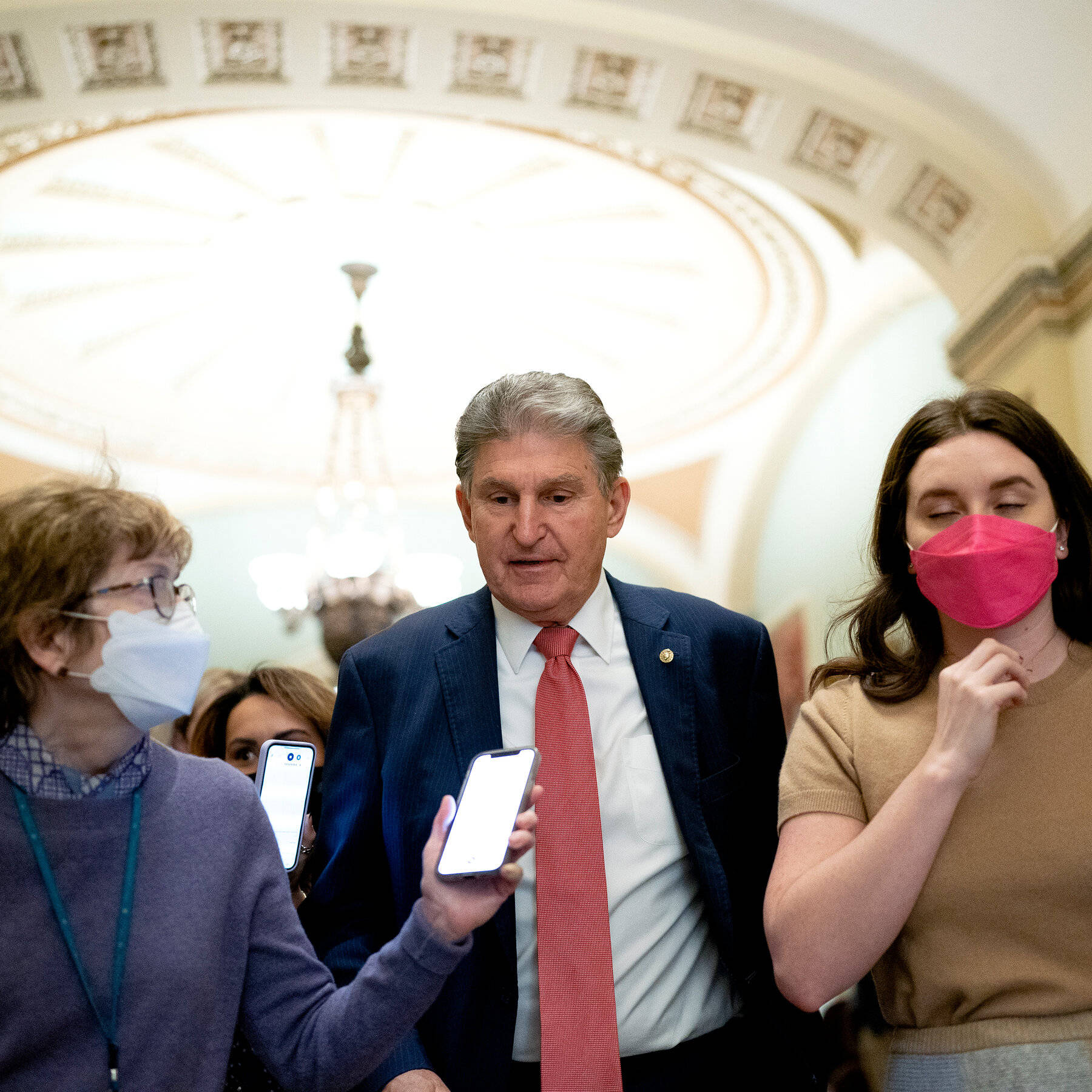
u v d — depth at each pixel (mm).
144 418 11398
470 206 8906
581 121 6465
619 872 2186
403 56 6082
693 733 2277
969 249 6770
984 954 1812
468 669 2312
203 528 12359
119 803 1702
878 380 9375
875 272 8594
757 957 2227
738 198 8188
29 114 6070
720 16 5715
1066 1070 1697
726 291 9641
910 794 1786
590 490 2219
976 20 5422
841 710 2094
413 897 2188
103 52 5805
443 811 1761
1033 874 1799
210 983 1699
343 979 2176
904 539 2086
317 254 9672
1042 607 1979
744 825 2299
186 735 3426
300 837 2453
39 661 1636
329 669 12273
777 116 6285
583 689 2279
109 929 1633
